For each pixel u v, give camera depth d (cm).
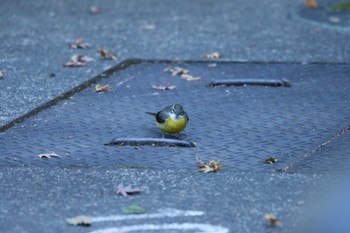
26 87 1523
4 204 1033
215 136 1274
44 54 1748
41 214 1001
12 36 1900
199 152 1211
